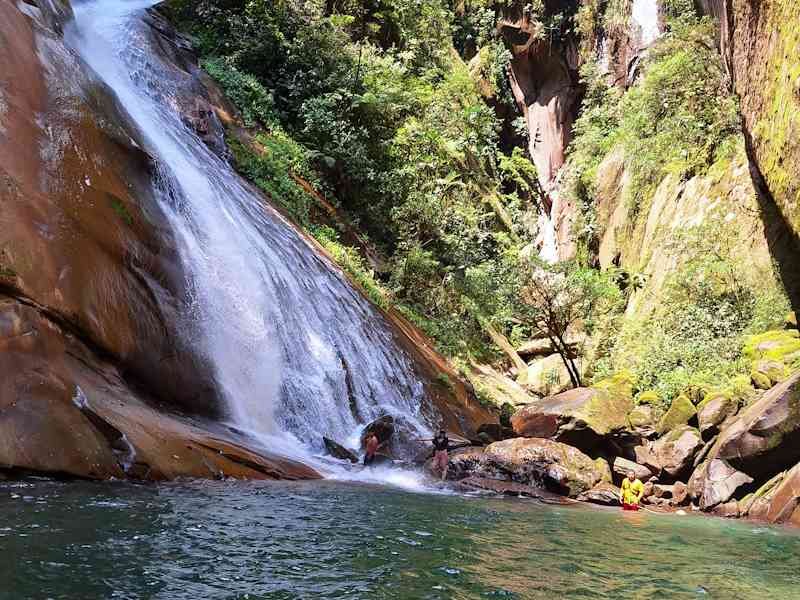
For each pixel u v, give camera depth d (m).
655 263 24.30
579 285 22.09
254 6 24.25
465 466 11.45
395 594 3.86
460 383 19.73
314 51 25.14
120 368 7.97
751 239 19.45
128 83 15.66
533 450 11.62
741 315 18.58
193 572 3.83
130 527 4.59
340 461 10.48
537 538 6.39
